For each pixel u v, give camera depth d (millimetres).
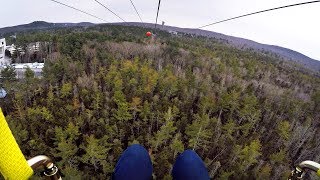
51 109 44656
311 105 56844
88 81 53781
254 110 45688
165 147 35688
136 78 56719
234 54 130625
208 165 33875
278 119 49188
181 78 58375
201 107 47031
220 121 44594
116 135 39781
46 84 52781
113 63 64812
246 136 43781
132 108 42062
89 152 30047
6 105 44312
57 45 84750
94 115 43688
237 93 48688
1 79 49625
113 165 32344
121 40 95000
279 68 118562
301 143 40438
